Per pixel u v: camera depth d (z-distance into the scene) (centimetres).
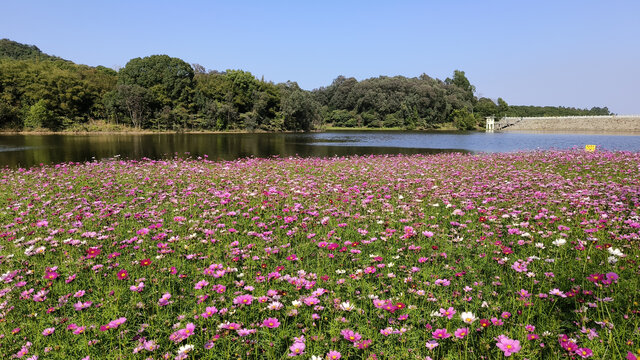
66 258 491
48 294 399
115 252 486
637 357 234
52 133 5553
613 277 329
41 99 5678
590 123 9106
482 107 10806
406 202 779
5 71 5816
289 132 7675
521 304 344
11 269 454
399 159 1733
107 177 1145
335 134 6788
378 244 549
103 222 663
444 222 648
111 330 331
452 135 6372
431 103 10000
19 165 1791
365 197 848
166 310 374
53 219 689
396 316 355
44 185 1009
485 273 449
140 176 1138
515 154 1936
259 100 7681
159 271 453
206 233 568
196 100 6956
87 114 6306
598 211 634
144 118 6375
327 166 1446
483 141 4372
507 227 583
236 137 5219
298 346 278
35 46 11450
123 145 3369
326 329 338
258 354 313
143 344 303
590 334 286
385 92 10238
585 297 364
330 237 559
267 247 507
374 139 4966
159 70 6744
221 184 1007
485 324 317
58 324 348
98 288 412
